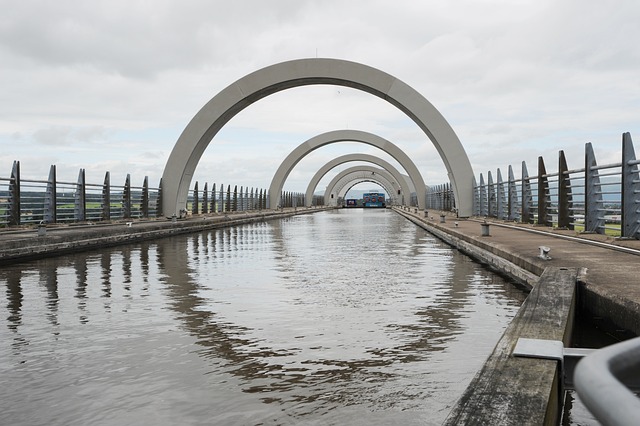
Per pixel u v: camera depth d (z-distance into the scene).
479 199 27.56
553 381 2.46
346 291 7.22
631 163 9.90
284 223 31.25
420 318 5.53
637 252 8.18
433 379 3.62
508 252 8.92
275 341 4.62
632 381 0.89
